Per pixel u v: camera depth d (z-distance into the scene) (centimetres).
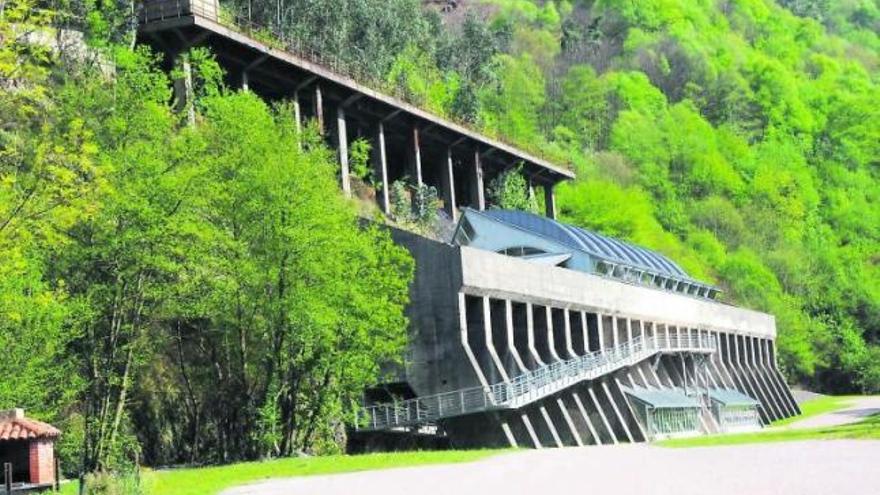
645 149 19838
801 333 15275
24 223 2819
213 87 5788
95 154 3947
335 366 4988
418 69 14350
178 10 6391
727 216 18688
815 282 17600
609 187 14938
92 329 4238
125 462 3797
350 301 4847
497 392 5778
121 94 4275
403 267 5925
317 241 4653
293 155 4741
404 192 8669
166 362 5150
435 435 6003
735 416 9550
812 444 4972
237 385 5078
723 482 2945
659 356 8344
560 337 7219
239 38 6669
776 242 19100
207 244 4297
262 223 4612
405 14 15312
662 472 3462
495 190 10800
